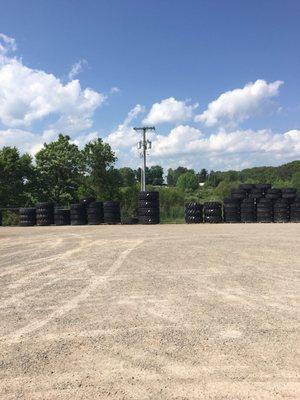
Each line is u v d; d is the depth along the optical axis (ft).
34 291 25.29
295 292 23.76
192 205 88.89
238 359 14.53
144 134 134.00
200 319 19.02
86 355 15.17
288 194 86.89
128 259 36.55
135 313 20.17
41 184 154.51
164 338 16.67
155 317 19.47
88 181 155.74
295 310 20.26
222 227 71.15
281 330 17.38
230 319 18.94
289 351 15.17
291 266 31.91
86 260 36.63
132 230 67.87
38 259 38.06
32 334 17.57
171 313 20.03
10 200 147.54
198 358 14.67
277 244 44.88
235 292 23.88
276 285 25.52
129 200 151.12
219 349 15.44
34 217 92.89
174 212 117.08
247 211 85.87
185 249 42.06
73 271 31.55
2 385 13.07
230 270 30.48
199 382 12.92
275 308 20.63
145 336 16.94
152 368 13.96
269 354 14.92
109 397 12.16
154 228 71.61
